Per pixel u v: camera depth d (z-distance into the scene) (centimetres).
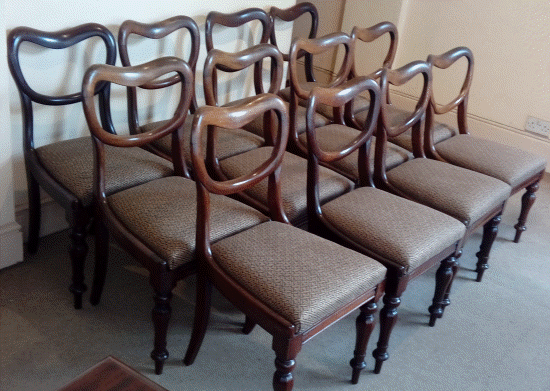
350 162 233
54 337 193
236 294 159
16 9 203
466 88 274
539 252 279
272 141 235
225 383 185
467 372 202
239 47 290
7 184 206
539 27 345
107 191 192
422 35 393
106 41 220
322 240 176
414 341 213
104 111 226
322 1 430
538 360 212
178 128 199
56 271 222
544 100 355
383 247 181
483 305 238
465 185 221
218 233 175
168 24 235
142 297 216
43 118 226
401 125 227
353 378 190
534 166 255
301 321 148
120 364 122
